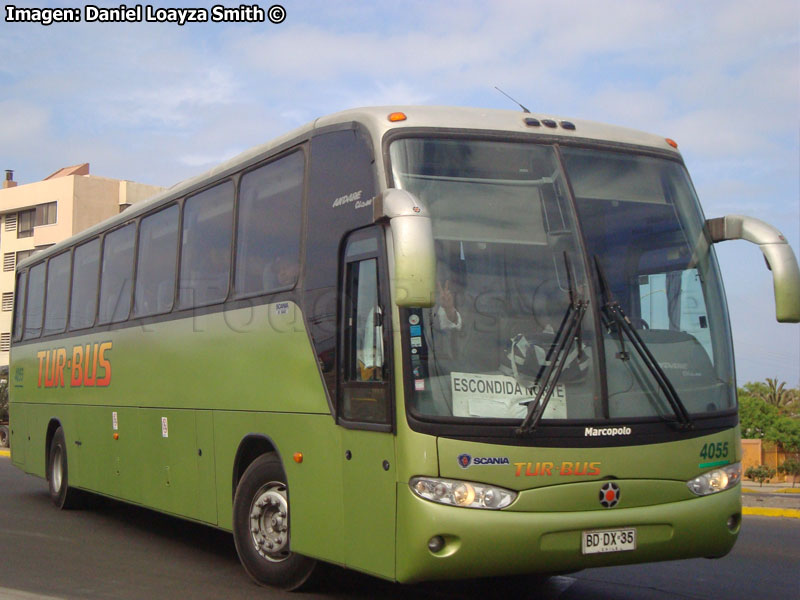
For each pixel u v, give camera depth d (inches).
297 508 282.8
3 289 2256.4
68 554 375.6
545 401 233.6
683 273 268.4
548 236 252.7
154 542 406.9
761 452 1509.6
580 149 269.3
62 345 517.3
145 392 400.8
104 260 467.8
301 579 293.6
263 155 323.6
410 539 229.1
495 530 227.0
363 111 270.1
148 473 395.9
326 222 278.8
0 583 315.6
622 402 243.8
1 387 1318.9
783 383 2519.7
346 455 258.4
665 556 247.3
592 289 249.6
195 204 371.9
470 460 228.7
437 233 244.1
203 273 357.7
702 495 251.0
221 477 332.2
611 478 239.3
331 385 267.9
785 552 403.5
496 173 255.9
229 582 318.0
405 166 251.4
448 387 232.7
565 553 233.5
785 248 257.8
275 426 296.8
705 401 256.8
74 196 2143.2
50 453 535.2
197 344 354.9
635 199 269.6
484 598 300.2
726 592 313.3
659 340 255.8
